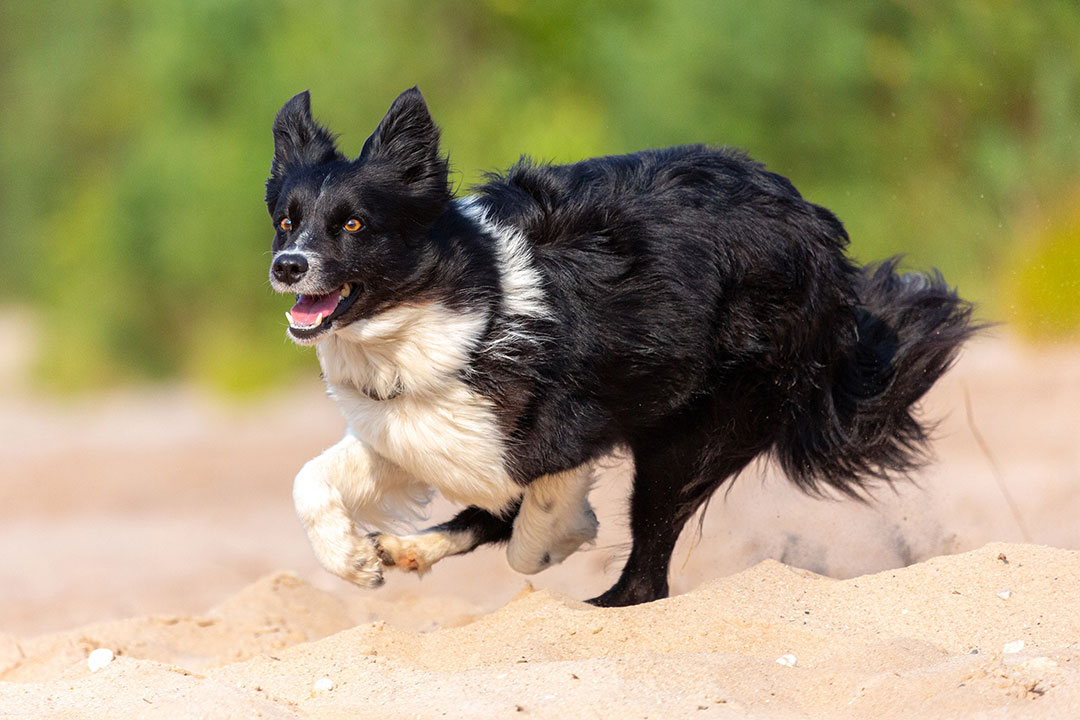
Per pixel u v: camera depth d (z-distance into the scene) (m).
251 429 24.23
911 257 26.39
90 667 7.95
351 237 7.72
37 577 14.02
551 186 8.34
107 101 33.97
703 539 10.23
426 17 28.44
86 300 29.92
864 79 26.72
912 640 6.91
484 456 8.02
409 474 8.48
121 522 17.09
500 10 28.34
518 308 7.93
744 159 8.81
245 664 7.38
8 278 39.41
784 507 10.51
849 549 10.01
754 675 6.49
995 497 12.50
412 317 7.80
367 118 28.02
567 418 8.06
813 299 8.62
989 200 26.64
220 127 28.66
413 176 7.90
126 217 29.12
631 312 8.18
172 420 26.00
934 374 9.15
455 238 7.96
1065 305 21.69
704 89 26.75
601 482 9.23
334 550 7.97
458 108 28.30
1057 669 6.00
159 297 29.45
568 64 28.45
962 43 27.08
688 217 8.38
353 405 8.11
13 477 20.59
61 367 30.02
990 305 22.22
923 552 10.00
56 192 35.97
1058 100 26.80
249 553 14.80
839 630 7.28
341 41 28.19
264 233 28.39
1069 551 7.81
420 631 9.95
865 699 6.15
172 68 28.39
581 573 11.61
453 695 6.40
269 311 28.45
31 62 36.16
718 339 8.44
